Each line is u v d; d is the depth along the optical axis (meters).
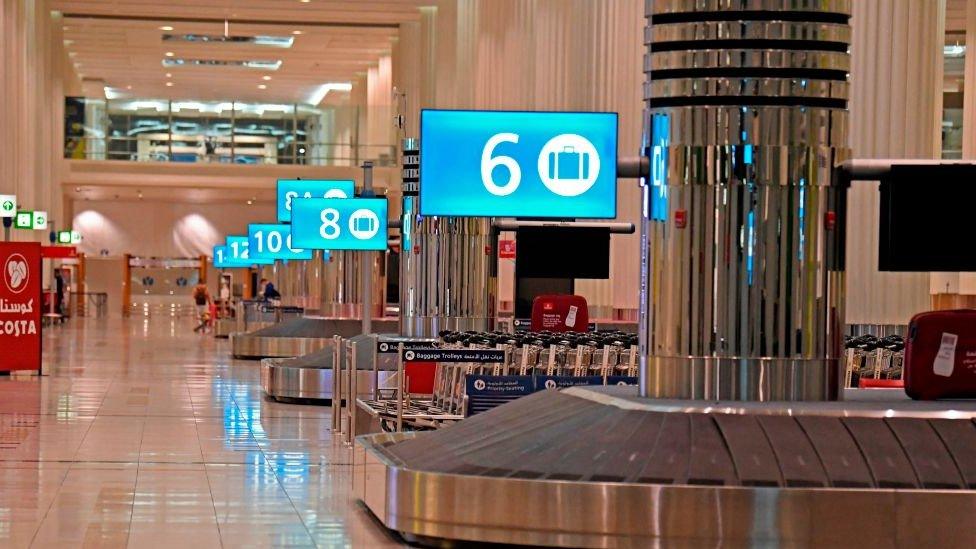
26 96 43.94
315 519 9.50
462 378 13.23
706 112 8.73
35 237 46.28
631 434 8.15
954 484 7.59
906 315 14.70
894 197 8.70
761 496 7.52
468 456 8.70
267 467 12.33
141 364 27.23
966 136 24.95
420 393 14.41
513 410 9.40
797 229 8.69
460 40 42.81
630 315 22.53
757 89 8.70
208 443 14.17
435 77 48.53
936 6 14.49
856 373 12.62
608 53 22.69
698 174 8.73
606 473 7.88
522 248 17.38
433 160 10.71
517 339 13.59
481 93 35.31
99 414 17.08
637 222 22.53
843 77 8.84
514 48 33.06
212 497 10.50
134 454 13.15
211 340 38.16
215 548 8.41
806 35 8.72
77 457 12.88
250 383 22.77
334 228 20.17
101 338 38.31
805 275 8.69
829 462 7.73
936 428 7.97
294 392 19.19
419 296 18.92
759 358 8.65
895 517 7.48
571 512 7.80
